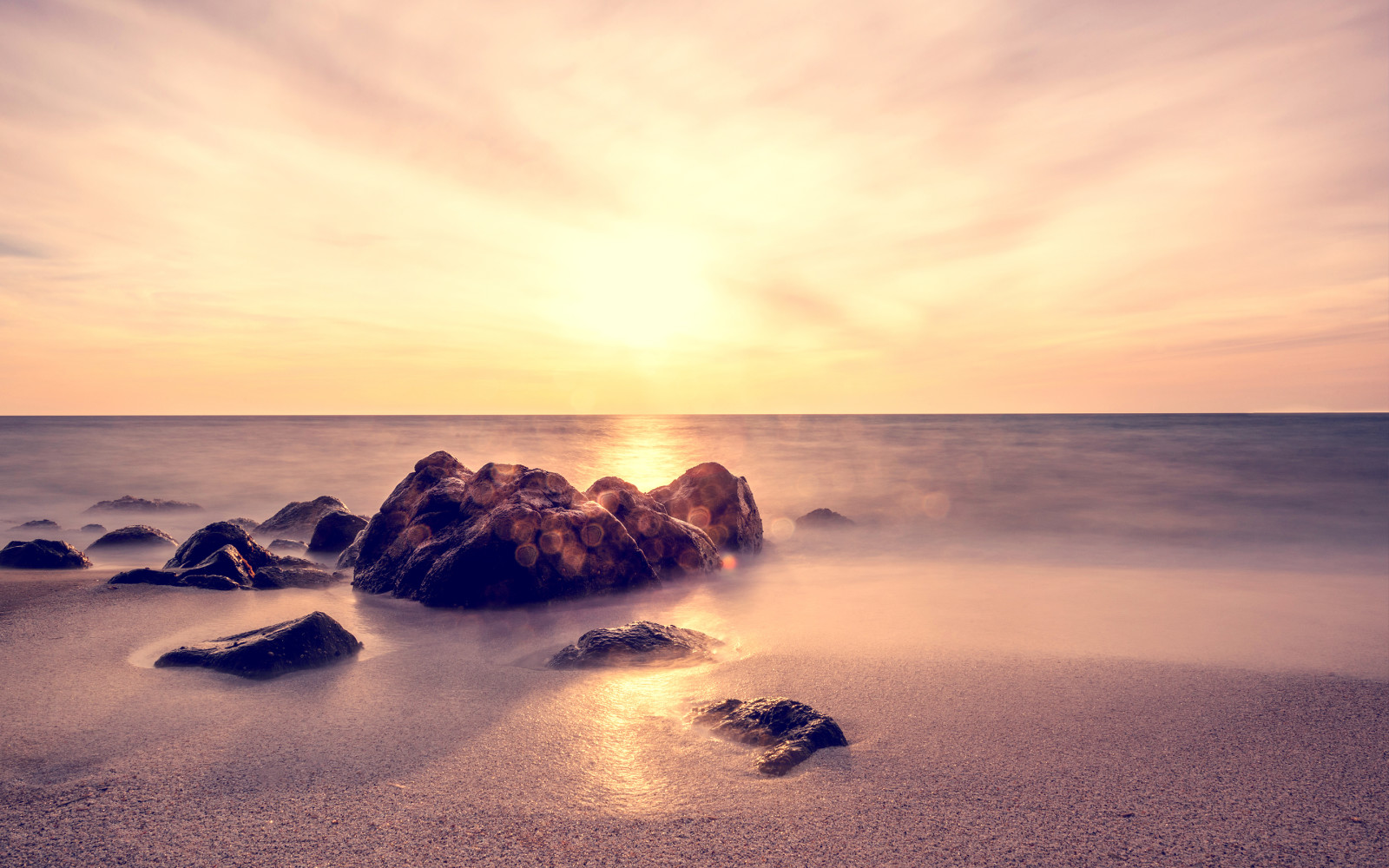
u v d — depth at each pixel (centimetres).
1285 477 2769
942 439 6309
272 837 324
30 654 589
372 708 491
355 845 319
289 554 1224
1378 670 607
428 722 468
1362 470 2994
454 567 816
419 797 365
